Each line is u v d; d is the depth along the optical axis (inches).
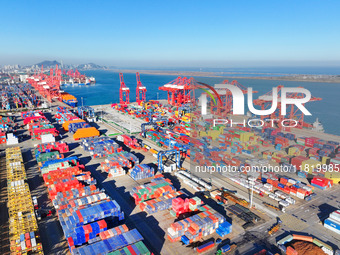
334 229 1911.9
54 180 2559.1
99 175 2938.0
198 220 1878.7
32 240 1701.5
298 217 2094.0
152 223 2016.5
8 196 2258.9
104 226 1763.0
